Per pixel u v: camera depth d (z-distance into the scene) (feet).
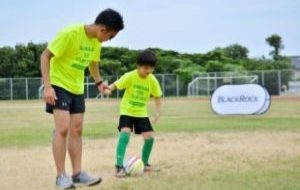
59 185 20.42
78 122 21.04
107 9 20.57
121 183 21.21
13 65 192.54
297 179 21.26
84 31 20.44
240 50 244.83
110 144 36.50
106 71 200.23
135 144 35.91
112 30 20.48
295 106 98.63
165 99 150.82
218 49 234.17
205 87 169.68
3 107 108.68
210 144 35.55
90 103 127.44
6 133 46.73
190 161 27.27
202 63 225.76
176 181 21.30
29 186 21.35
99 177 21.50
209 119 63.36
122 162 23.48
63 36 19.93
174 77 176.14
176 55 226.58
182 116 70.59
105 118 68.90
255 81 157.79
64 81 20.35
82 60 20.58
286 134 42.42
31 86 169.27
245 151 31.24
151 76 24.85
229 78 164.25
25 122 63.26
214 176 22.27
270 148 32.68
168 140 38.45
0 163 27.68
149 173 23.65
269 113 75.46
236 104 71.92
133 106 24.30
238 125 52.49
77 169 21.20
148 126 24.61
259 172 23.09
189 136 41.57
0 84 168.25
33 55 194.49
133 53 209.77
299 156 28.60
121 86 24.04
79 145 21.26
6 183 22.06
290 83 160.15
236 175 22.40
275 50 251.39
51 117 73.56
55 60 20.36
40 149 33.96
